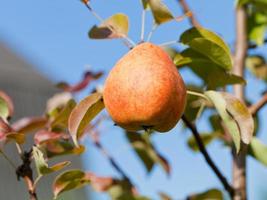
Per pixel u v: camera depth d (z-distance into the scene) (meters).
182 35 0.89
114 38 0.90
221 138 1.13
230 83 0.94
